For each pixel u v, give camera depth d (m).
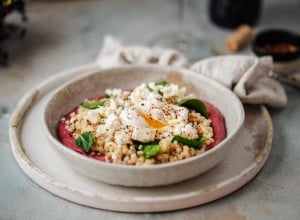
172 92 0.44
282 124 0.48
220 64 0.49
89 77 0.47
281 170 0.42
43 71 0.57
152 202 0.37
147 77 0.49
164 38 0.64
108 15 0.70
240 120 0.40
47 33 0.65
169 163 0.36
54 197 0.40
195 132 0.40
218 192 0.38
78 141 0.39
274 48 0.58
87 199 0.38
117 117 0.41
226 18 0.65
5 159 0.44
